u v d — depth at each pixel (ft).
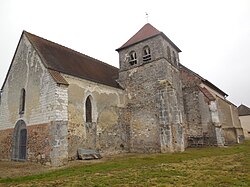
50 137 41.34
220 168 28.78
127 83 66.95
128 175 26.45
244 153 44.34
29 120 47.21
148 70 63.36
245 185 19.58
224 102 82.48
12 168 37.96
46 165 40.19
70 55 60.54
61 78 44.93
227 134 78.69
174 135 56.08
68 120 45.44
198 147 64.69
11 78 55.83
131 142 62.39
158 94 59.16
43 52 50.37
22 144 48.55
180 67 74.74
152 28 68.64
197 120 67.56
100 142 53.42
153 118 59.41
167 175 25.44
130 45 68.64
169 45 68.44
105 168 32.65
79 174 28.48
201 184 20.63
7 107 54.85
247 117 147.54
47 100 43.86
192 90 70.33
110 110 59.11
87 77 53.62
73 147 45.62
